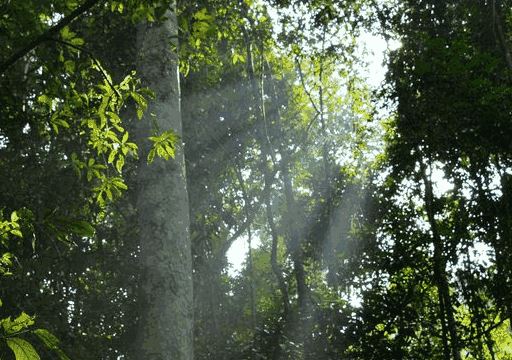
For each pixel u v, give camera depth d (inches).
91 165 254.2
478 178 588.1
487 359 718.5
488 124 564.7
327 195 792.9
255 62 805.2
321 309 577.0
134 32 577.6
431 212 600.7
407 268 639.8
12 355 401.1
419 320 576.1
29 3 242.1
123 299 577.6
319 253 755.4
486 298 590.2
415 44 631.2
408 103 597.3
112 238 585.6
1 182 527.2
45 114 255.3
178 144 344.5
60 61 245.0
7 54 284.0
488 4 626.5
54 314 511.5
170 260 324.5
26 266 484.1
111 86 204.7
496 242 568.7
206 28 219.6
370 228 680.4
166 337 313.4
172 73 353.1
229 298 795.4
